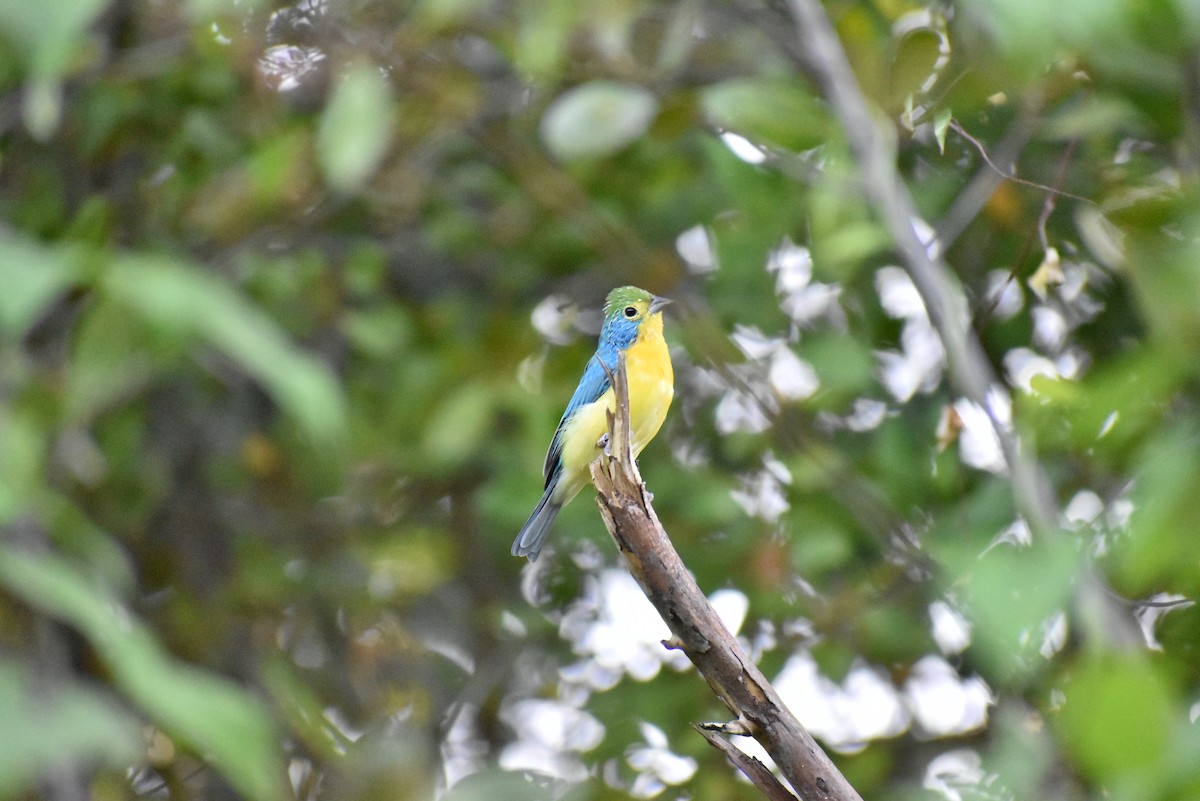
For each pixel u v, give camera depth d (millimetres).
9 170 10922
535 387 12281
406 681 12617
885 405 12477
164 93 11078
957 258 11047
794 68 10078
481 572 13977
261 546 12523
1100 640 5574
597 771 12469
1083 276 11008
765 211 10438
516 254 12984
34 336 8188
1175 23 6621
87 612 3961
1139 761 4824
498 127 11523
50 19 5590
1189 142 7129
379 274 12242
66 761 6203
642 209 12656
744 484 12656
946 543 8070
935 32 7543
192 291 5609
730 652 5191
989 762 8227
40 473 7418
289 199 10711
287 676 10125
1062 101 9078
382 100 8188
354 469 12703
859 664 12195
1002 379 11156
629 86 9961
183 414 13008
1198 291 6191
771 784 5207
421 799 11289
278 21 10930
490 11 10031
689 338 12086
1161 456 6039
